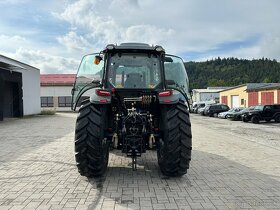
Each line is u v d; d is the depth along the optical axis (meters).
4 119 22.83
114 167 6.43
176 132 5.27
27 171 6.14
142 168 6.33
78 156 5.26
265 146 9.87
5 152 8.37
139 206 4.15
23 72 26.58
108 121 5.77
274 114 22.80
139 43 5.95
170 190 4.86
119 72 5.77
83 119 5.29
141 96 5.61
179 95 5.66
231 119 26.94
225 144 10.18
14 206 4.17
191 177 5.68
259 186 5.14
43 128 15.67
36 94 30.28
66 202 4.31
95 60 5.95
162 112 5.51
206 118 30.22
